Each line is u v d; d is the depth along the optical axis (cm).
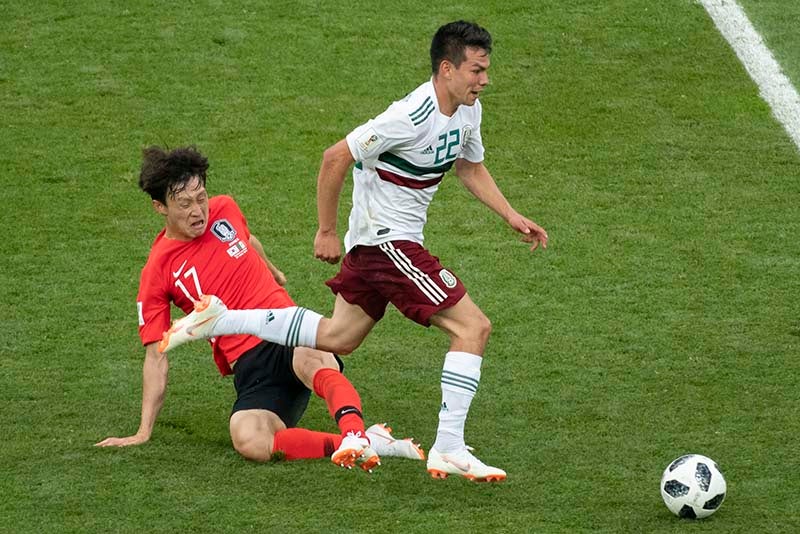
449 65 1862
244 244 2255
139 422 2245
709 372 2414
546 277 2844
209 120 3538
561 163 3359
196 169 2153
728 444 2120
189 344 2581
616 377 2406
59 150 3400
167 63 3797
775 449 2097
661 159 3375
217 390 2394
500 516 1858
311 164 3350
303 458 2070
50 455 2077
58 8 4075
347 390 2025
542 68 3775
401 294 1950
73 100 3622
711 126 3528
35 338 2589
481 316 1947
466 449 1934
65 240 3008
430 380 2438
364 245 1970
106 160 3359
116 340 2591
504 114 3566
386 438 2091
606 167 3341
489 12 4053
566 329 2612
